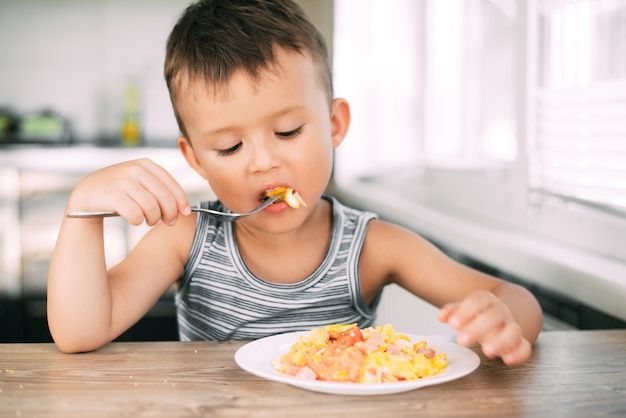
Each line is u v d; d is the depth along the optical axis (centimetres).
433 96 257
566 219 150
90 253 94
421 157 263
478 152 215
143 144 392
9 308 343
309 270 116
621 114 139
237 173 98
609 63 149
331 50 348
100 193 90
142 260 111
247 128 96
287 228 101
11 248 342
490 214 191
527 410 67
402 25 285
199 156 103
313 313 115
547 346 91
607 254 133
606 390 73
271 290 114
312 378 74
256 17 100
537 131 168
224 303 115
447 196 229
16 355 87
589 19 156
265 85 94
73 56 409
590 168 147
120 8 409
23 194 342
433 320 153
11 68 406
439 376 72
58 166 342
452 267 115
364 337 82
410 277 118
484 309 77
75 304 90
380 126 318
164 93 413
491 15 205
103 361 84
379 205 247
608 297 107
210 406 68
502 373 79
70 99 410
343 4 336
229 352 88
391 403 69
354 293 115
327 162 103
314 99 100
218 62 94
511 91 192
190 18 106
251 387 74
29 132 378
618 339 94
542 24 169
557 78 167
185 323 121
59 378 77
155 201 90
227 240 116
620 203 137
